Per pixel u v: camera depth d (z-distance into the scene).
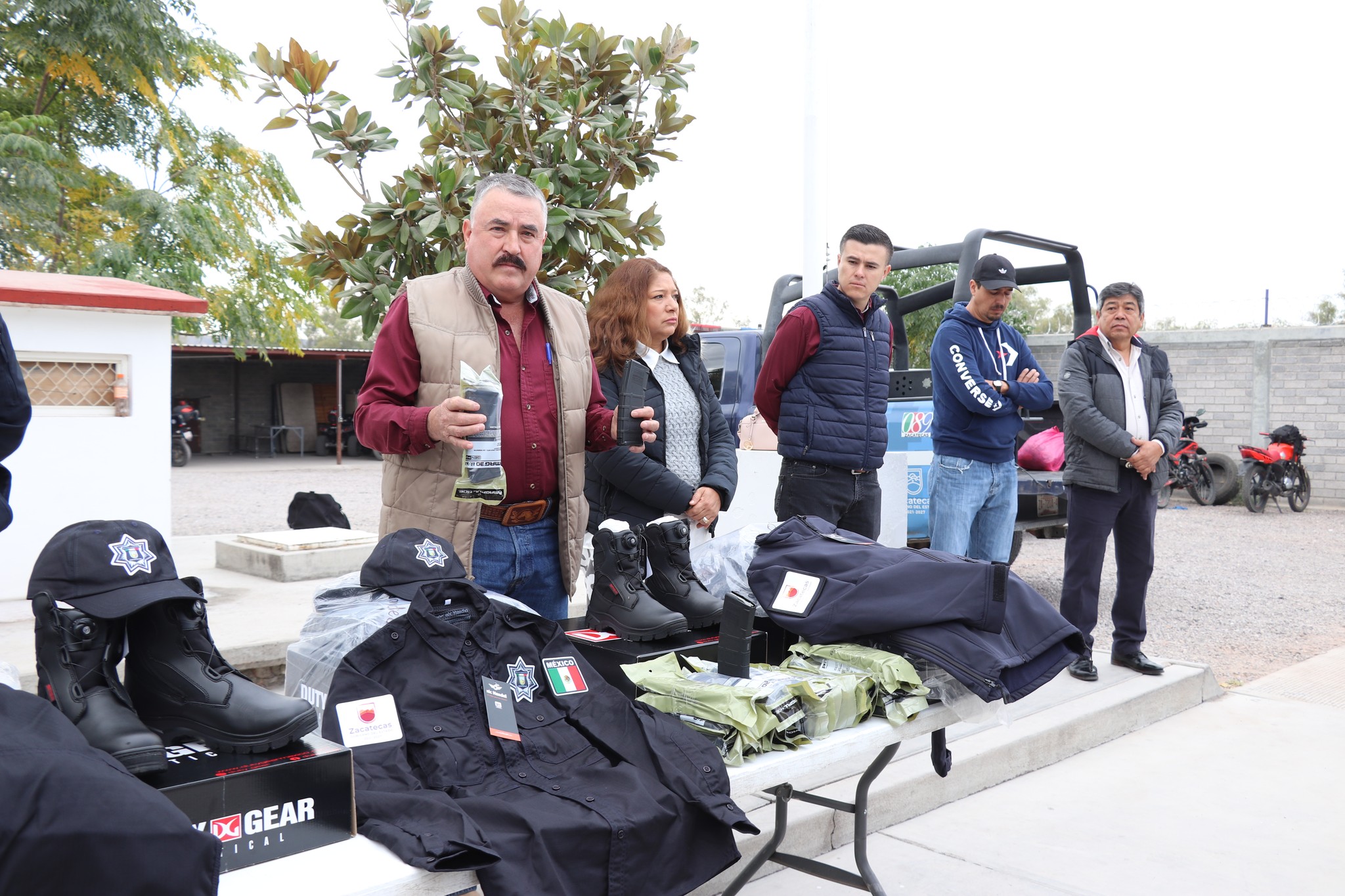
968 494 3.92
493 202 2.16
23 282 4.07
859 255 3.40
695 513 2.75
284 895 1.13
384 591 1.75
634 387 2.26
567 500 2.34
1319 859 2.78
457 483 1.93
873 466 3.54
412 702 1.52
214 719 1.26
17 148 13.07
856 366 3.46
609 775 1.52
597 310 2.80
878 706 1.97
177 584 1.33
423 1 3.69
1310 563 8.30
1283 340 13.23
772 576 2.23
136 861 0.99
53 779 0.98
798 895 2.53
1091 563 4.14
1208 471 13.01
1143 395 4.16
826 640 2.06
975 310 3.98
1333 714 4.14
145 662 1.31
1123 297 4.10
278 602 4.20
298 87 3.44
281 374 28.22
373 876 1.19
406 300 2.19
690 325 3.00
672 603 2.19
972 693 2.05
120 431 4.22
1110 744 3.76
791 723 1.77
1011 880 2.62
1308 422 13.09
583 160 3.92
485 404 1.93
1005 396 3.89
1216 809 3.13
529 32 4.02
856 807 2.13
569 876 1.35
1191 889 2.59
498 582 2.29
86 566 1.27
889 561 2.13
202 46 15.09
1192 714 4.13
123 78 14.30
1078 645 2.08
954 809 3.11
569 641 1.76
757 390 3.59
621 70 3.95
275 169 16.20
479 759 1.50
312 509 5.93
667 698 1.80
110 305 4.11
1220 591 7.04
